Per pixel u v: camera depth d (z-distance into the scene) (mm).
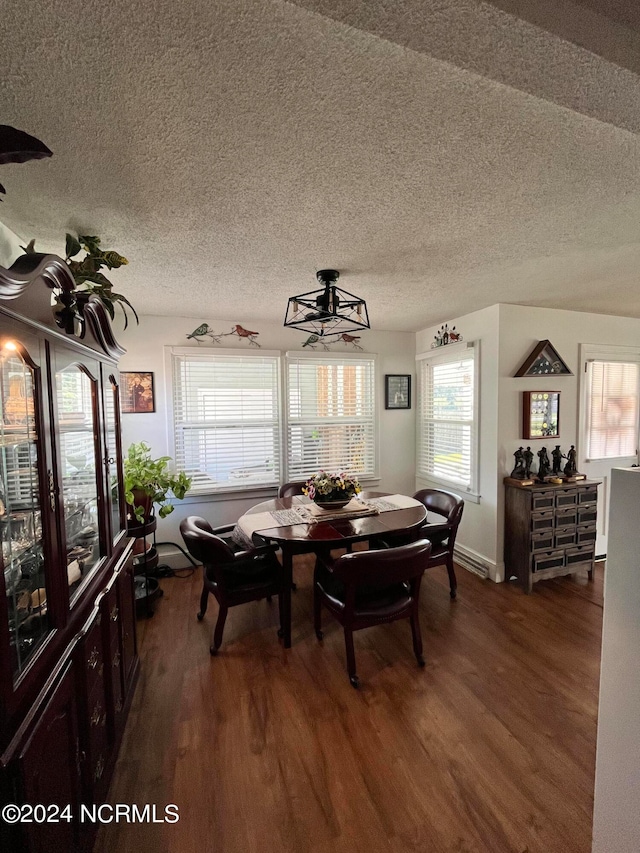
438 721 1844
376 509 2885
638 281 2629
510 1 716
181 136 1148
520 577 3203
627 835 1011
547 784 1528
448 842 1331
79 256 2049
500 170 1357
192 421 3695
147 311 3385
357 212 1635
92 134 1129
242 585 2432
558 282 2643
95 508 1673
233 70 910
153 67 899
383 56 871
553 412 3477
